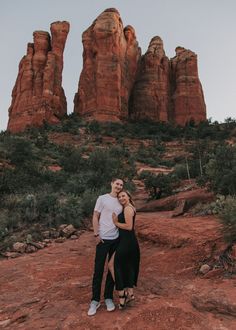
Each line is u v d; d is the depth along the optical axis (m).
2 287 5.67
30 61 90.06
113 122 83.81
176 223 9.21
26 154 29.70
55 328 3.79
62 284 5.50
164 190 21.62
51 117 83.75
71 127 77.19
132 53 96.56
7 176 17.25
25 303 4.76
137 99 94.88
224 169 13.51
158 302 4.26
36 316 4.23
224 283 4.79
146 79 96.56
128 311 4.05
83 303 4.50
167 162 53.50
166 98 96.06
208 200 13.73
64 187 19.34
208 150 39.84
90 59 91.19
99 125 78.69
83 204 12.64
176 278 5.30
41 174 21.42
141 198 24.19
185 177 30.94
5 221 9.95
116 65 88.19
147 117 92.25
